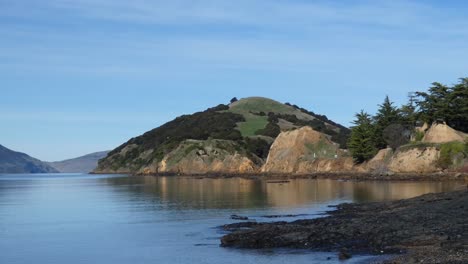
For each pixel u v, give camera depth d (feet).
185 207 191.52
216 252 99.55
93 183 460.55
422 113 386.52
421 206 141.79
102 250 108.68
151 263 94.02
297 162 479.00
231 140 625.00
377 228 108.99
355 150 416.26
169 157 624.59
